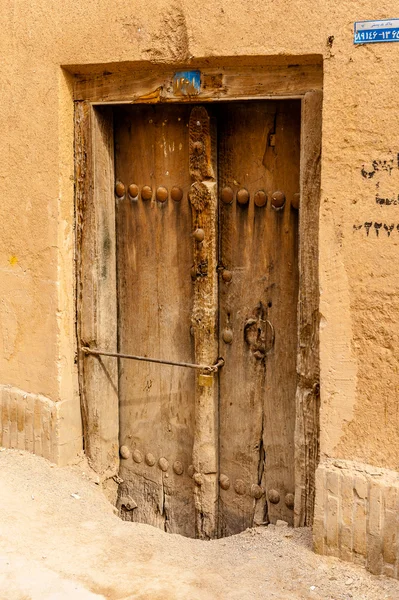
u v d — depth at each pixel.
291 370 4.41
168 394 4.86
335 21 3.68
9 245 4.96
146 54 4.27
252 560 3.97
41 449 4.95
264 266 4.43
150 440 4.97
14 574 3.76
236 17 3.96
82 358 4.92
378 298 3.72
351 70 3.66
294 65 3.98
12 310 5.02
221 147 4.46
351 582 3.72
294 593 3.66
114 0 4.32
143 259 4.84
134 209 4.82
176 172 4.64
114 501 5.05
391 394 3.74
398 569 3.70
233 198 4.47
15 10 4.69
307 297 4.07
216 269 4.52
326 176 3.77
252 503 4.61
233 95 4.17
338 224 3.77
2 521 4.25
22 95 4.74
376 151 3.65
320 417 3.91
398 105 3.58
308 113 3.96
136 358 4.78
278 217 4.34
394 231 3.65
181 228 4.67
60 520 4.36
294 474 4.42
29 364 4.98
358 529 3.80
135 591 3.67
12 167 4.86
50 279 4.79
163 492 4.95
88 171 4.72
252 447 4.58
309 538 4.11
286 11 3.82
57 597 3.60
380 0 3.57
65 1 4.49
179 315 4.75
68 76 4.65
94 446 4.96
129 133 4.77
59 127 4.63
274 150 4.31
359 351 3.79
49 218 4.75
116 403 5.05
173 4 4.15
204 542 4.23
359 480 3.78
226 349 4.60
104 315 4.88
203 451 4.63
